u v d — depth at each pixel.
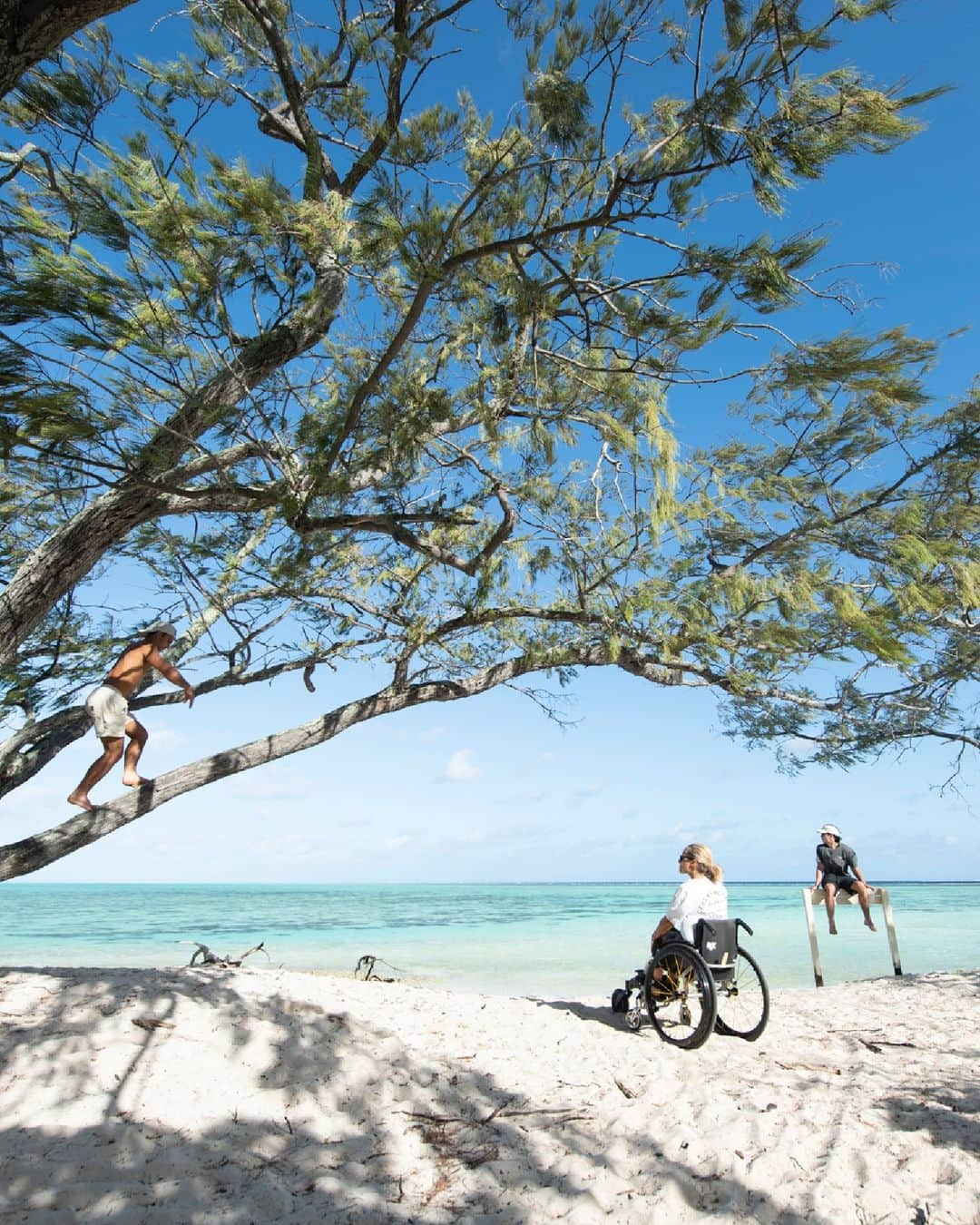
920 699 7.99
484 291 5.18
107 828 6.37
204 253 4.57
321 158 5.25
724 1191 3.33
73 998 5.52
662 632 6.80
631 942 20.31
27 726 7.06
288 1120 4.16
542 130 4.35
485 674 7.79
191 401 4.95
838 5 3.55
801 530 6.43
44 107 4.23
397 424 5.35
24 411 4.25
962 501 6.20
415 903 58.91
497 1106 4.44
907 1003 8.40
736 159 3.88
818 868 10.77
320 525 5.82
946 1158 3.56
